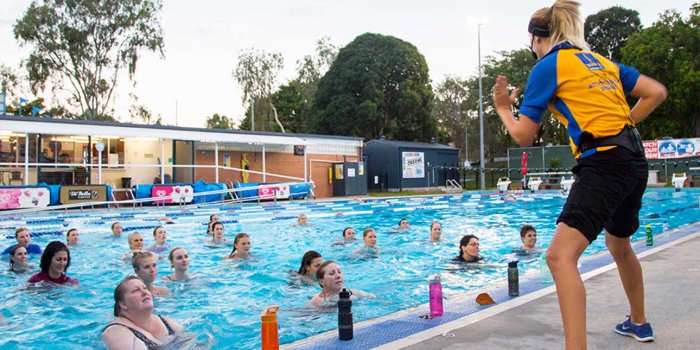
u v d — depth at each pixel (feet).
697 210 53.98
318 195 93.76
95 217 52.16
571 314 7.87
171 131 73.26
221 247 34.27
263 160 82.89
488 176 147.02
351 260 28.94
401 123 155.02
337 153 98.02
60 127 64.85
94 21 138.41
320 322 16.38
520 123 8.66
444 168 117.50
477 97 189.26
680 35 117.08
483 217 54.49
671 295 14.30
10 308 19.04
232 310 18.31
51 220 49.44
